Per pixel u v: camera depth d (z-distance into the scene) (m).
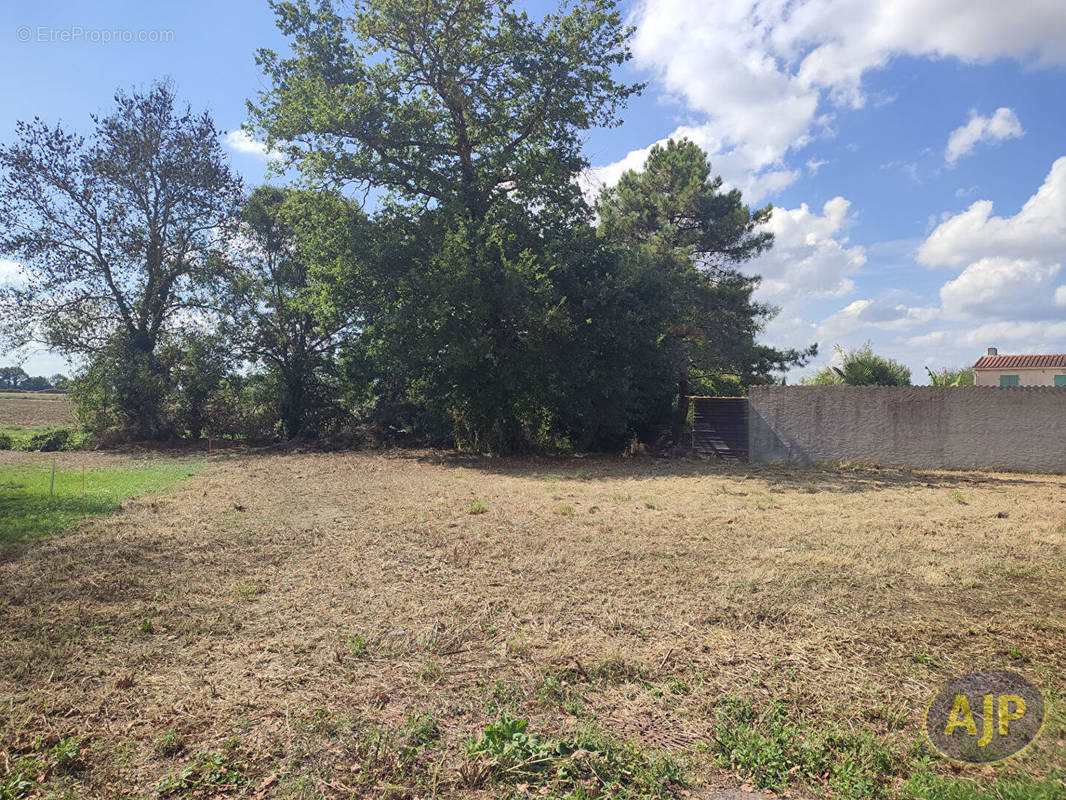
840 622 5.51
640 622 5.58
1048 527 9.45
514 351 21.36
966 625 5.38
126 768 3.47
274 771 3.44
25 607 6.11
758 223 29.00
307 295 24.75
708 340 27.62
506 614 5.86
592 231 22.41
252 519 10.58
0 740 3.73
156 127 28.20
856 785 3.29
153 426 29.17
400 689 4.39
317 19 22.31
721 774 3.46
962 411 17.08
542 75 21.47
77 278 27.55
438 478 16.64
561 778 3.36
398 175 21.94
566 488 14.47
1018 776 3.31
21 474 17.16
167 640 5.33
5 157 26.17
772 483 14.89
